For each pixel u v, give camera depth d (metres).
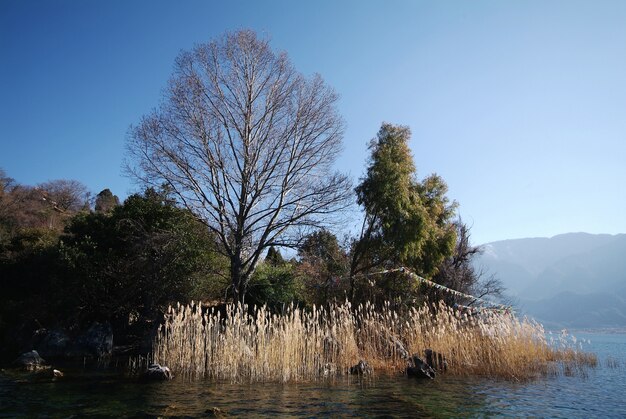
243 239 22.47
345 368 14.09
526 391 11.33
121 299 20.38
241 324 13.86
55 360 16.22
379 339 15.77
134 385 11.27
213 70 22.98
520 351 15.36
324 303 21.48
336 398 10.00
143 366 14.62
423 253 25.03
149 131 21.88
